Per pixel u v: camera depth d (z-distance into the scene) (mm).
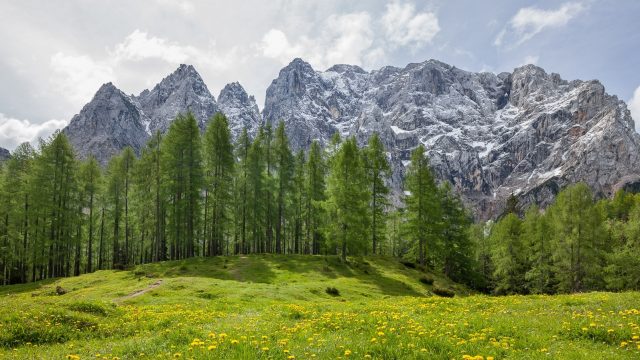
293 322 15586
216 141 61812
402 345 10625
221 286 36438
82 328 16812
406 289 44812
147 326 17234
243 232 62375
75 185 62031
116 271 51812
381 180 64562
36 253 55750
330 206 54562
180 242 62656
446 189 71250
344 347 10656
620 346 11008
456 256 70125
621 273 63219
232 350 10430
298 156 73625
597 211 63031
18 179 60000
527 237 78438
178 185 58781
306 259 55094
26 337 15125
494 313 17047
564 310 17359
